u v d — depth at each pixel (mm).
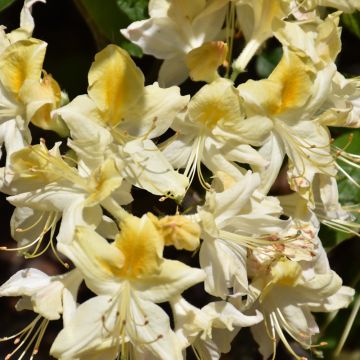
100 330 618
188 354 769
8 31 763
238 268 636
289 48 649
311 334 679
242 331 813
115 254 613
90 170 627
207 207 627
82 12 705
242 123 641
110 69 629
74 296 629
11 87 643
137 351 627
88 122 623
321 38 667
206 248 634
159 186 625
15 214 649
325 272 670
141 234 611
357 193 714
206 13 663
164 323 618
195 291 826
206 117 641
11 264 958
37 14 746
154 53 666
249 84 641
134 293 620
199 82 719
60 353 613
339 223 691
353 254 750
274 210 641
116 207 621
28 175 628
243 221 639
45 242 813
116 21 695
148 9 682
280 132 660
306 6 684
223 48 641
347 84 678
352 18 738
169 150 645
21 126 645
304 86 652
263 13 665
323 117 667
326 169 666
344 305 687
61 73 738
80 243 612
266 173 654
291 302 678
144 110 633
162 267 614
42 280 633
